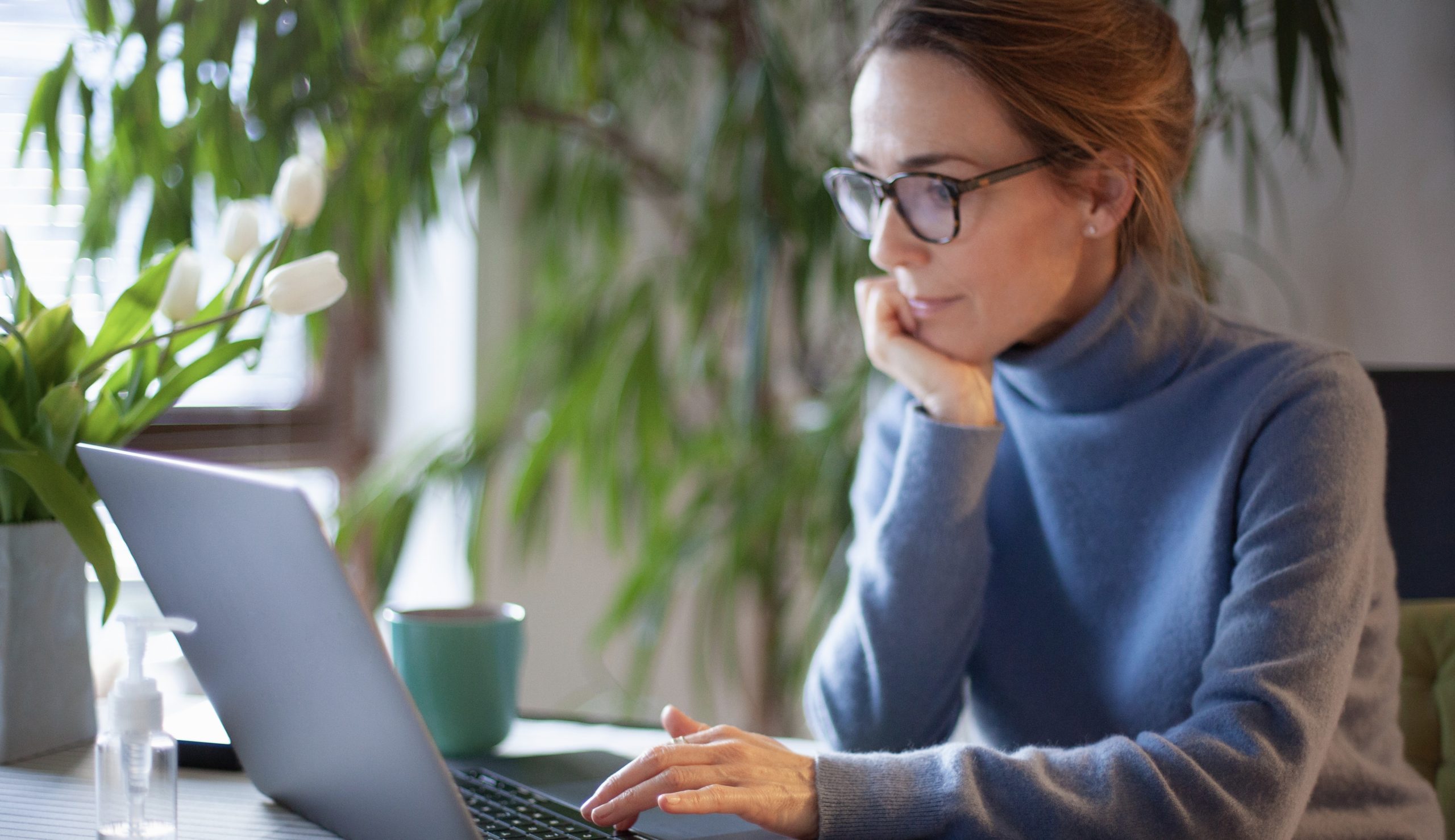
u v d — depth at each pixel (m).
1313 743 0.82
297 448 2.43
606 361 2.08
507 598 2.76
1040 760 0.82
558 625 2.82
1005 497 1.20
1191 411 1.05
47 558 0.96
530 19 1.80
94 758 0.93
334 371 2.52
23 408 0.95
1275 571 0.90
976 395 1.12
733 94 1.89
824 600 1.95
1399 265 1.59
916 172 1.00
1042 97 0.97
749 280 1.95
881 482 1.25
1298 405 0.97
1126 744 0.83
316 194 1.02
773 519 2.00
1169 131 1.05
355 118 1.83
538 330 2.20
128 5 1.65
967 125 0.98
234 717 0.83
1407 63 1.57
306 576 0.63
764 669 2.23
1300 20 1.47
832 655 1.16
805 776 0.80
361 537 2.54
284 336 2.36
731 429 2.15
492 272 2.59
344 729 0.70
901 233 1.02
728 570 2.10
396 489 2.19
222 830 0.82
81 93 1.55
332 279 0.95
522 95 1.95
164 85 1.75
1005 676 1.17
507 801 0.88
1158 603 1.06
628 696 2.31
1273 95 1.73
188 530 0.71
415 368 2.60
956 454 1.09
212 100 1.63
